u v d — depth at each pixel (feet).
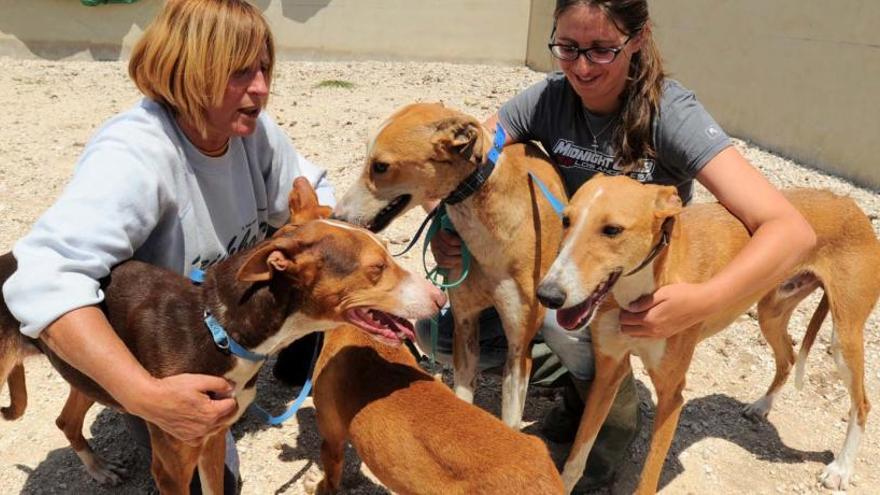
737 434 5.47
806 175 11.03
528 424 5.57
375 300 3.79
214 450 4.13
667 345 4.26
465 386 5.06
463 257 4.70
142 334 3.77
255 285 3.71
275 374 5.87
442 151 4.44
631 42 4.32
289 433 5.39
